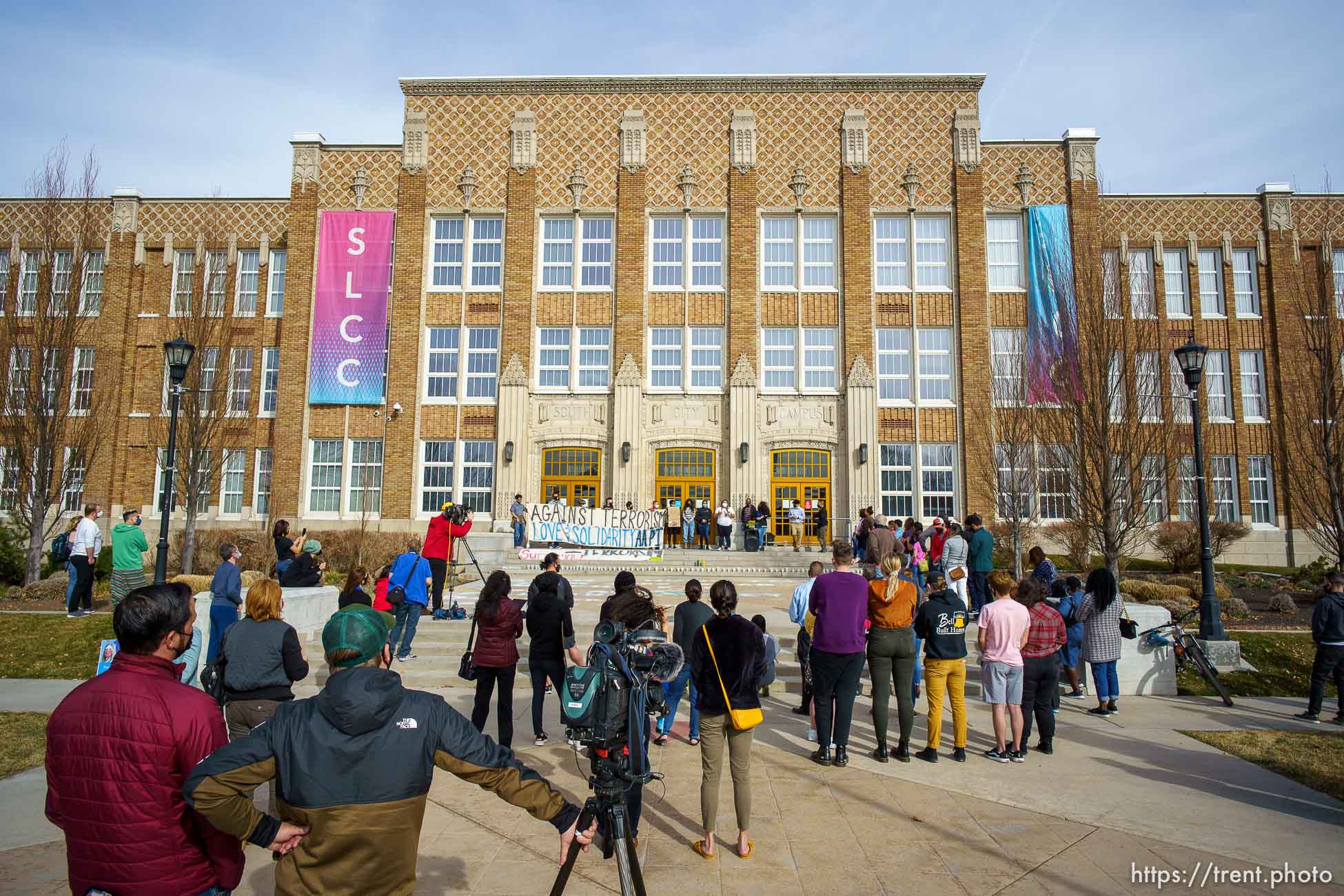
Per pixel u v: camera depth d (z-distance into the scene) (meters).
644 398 31.03
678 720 10.40
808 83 31.81
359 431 31.38
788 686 11.95
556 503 26.78
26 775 7.74
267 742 3.10
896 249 31.84
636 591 7.71
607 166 32.06
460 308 31.77
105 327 32.44
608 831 4.67
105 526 31.41
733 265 31.33
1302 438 21.23
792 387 31.14
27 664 13.22
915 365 30.98
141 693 3.32
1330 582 10.67
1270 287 31.48
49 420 23.12
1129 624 11.46
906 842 6.26
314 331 31.58
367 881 3.06
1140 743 9.23
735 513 30.11
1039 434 23.34
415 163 32.06
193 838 3.34
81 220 27.84
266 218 33.34
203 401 30.12
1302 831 6.50
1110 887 5.46
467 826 6.60
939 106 31.75
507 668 8.28
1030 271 30.91
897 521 18.53
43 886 5.34
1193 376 14.22
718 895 5.31
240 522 31.41
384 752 3.10
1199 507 13.88
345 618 3.31
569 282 32.03
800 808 7.02
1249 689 12.44
